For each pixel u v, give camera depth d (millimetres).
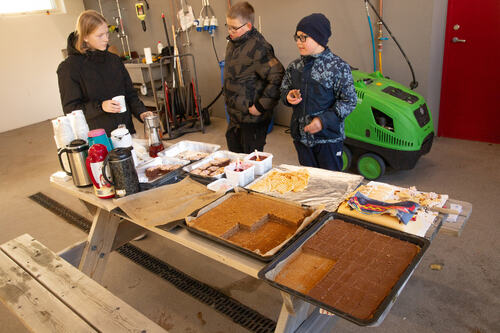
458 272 2080
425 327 1768
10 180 4051
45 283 1559
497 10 3244
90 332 1290
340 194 1584
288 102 2338
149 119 2240
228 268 2369
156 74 5312
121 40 6176
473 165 3244
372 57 3809
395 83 3188
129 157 1681
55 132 1979
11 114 6074
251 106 2754
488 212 2566
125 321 1327
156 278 2326
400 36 3570
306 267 1198
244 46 2666
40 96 6348
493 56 3385
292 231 1406
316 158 2381
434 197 1456
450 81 3693
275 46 4473
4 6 5816
